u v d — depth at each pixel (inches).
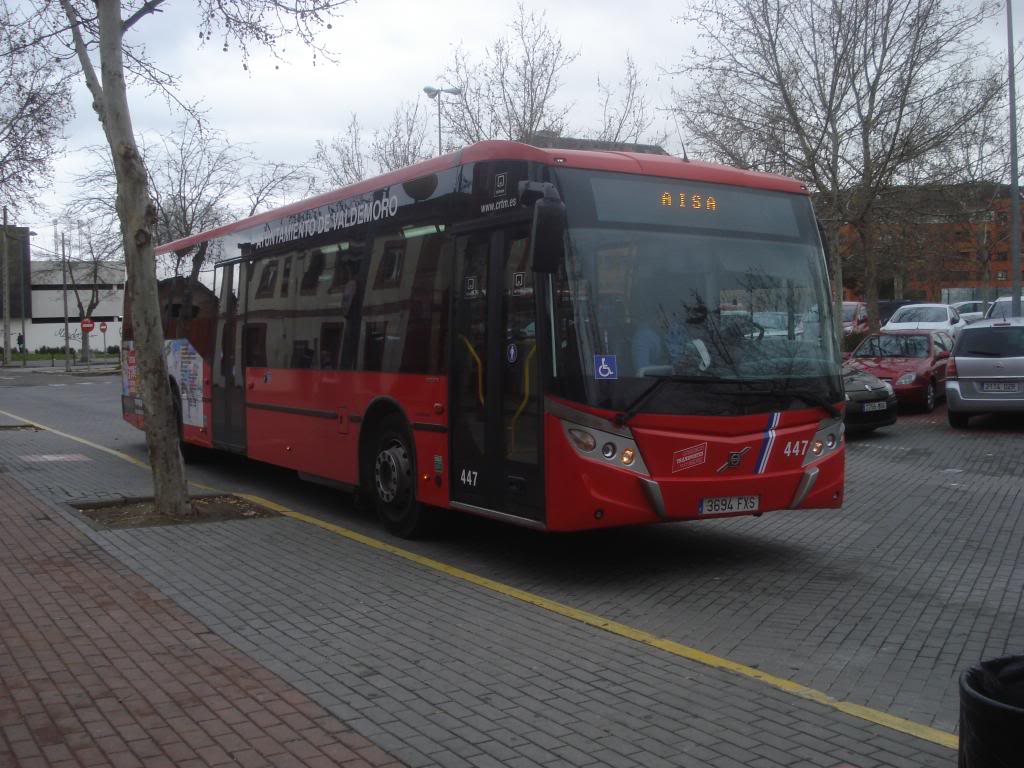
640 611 265.7
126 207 380.2
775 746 175.6
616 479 277.0
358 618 255.1
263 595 276.7
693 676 212.7
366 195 383.2
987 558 328.5
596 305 282.2
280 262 452.8
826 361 316.2
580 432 276.2
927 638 241.4
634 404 279.7
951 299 2039.9
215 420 522.6
